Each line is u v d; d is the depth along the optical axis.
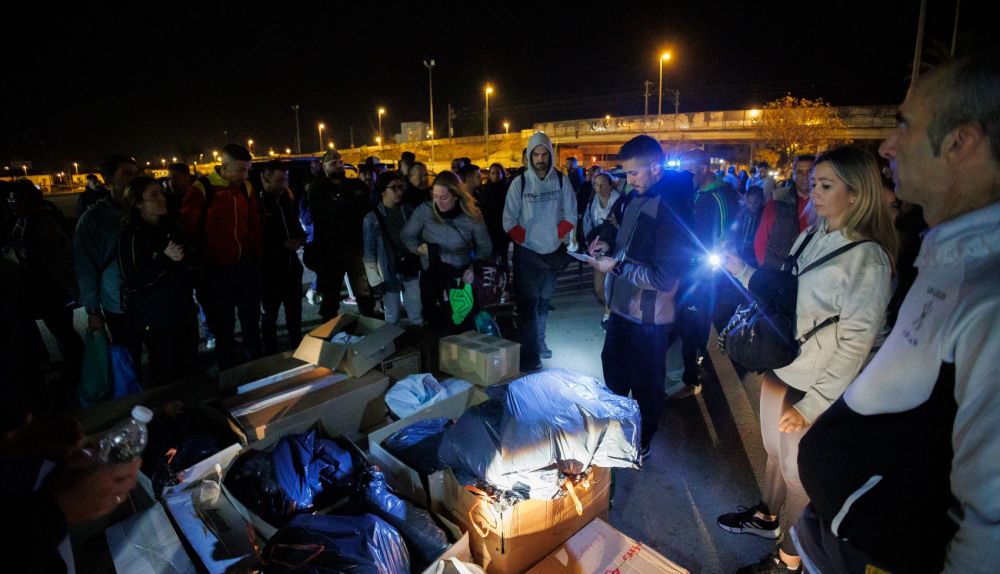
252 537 2.09
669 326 3.19
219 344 4.39
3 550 0.99
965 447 0.83
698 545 2.68
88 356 3.45
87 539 2.21
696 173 4.54
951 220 0.90
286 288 5.05
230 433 2.77
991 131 0.85
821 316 2.06
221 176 4.17
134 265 3.53
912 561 0.98
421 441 2.54
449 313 4.27
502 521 2.06
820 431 1.18
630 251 3.06
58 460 1.26
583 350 5.29
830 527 1.14
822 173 1.99
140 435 1.53
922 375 0.94
